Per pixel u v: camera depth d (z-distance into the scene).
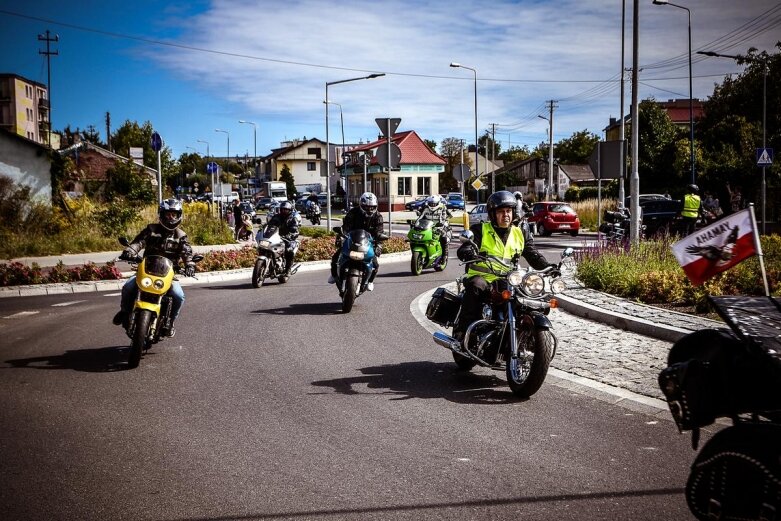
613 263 12.91
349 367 7.68
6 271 15.59
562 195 70.38
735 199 32.88
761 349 3.08
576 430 5.42
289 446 5.12
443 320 7.34
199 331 9.88
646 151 49.91
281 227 16.02
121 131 81.62
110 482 4.46
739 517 3.05
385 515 3.96
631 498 4.16
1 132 27.42
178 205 8.22
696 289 10.34
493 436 5.30
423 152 69.44
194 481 4.47
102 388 6.82
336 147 114.31
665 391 3.49
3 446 5.15
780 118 40.78
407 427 5.54
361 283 11.88
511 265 6.75
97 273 16.27
